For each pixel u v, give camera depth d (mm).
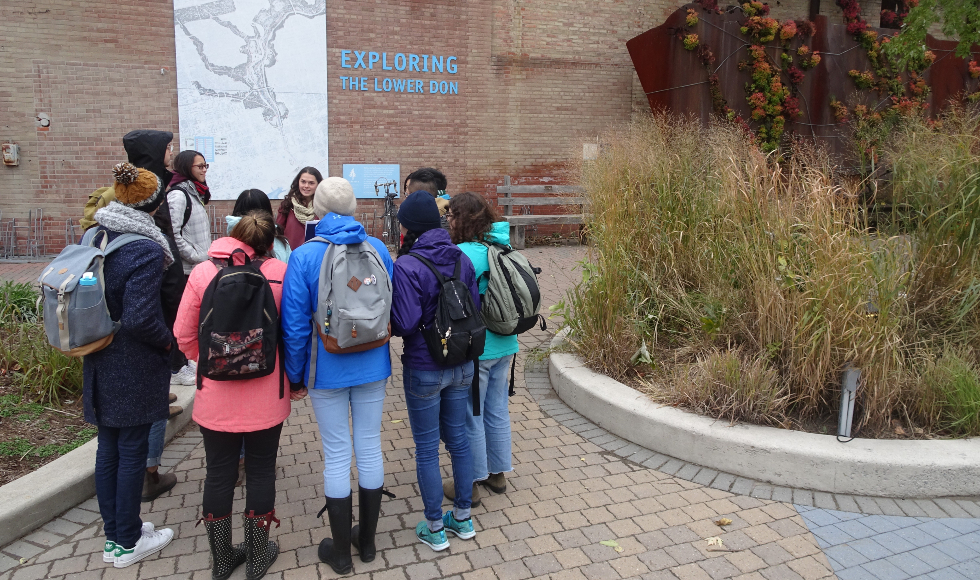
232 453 2912
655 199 5969
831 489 3744
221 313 2672
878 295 4230
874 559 3146
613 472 4020
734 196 5262
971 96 12609
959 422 3982
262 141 11422
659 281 5664
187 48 10820
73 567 3047
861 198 5176
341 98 11789
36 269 9633
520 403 5086
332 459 3002
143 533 3188
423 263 3070
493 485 3771
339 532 3000
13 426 4160
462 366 3166
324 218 2900
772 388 4273
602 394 4637
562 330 6180
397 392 5352
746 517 3520
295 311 2809
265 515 2926
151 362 2963
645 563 3127
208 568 3068
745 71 12008
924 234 5082
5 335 5227
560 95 13148
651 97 12570
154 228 3025
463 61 12453
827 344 4102
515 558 3166
